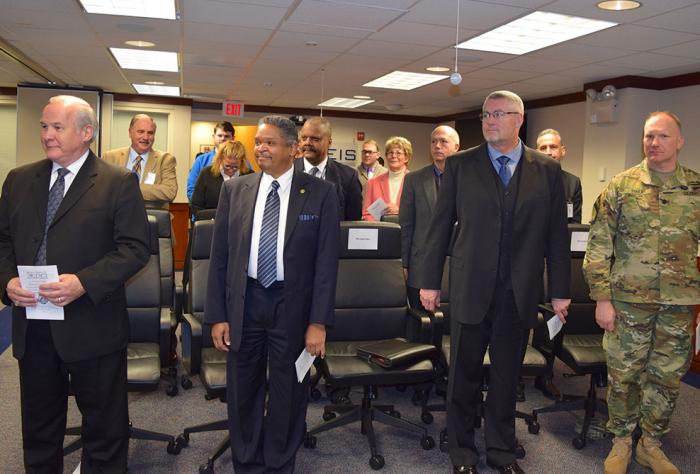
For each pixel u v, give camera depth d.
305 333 2.37
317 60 6.29
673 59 5.60
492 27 4.68
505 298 2.42
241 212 2.36
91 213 2.07
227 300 2.37
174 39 5.51
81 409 2.21
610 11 4.13
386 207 4.09
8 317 5.12
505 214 2.38
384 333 3.20
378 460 2.63
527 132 8.88
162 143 9.76
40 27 5.17
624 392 2.59
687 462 2.81
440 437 2.90
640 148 6.63
